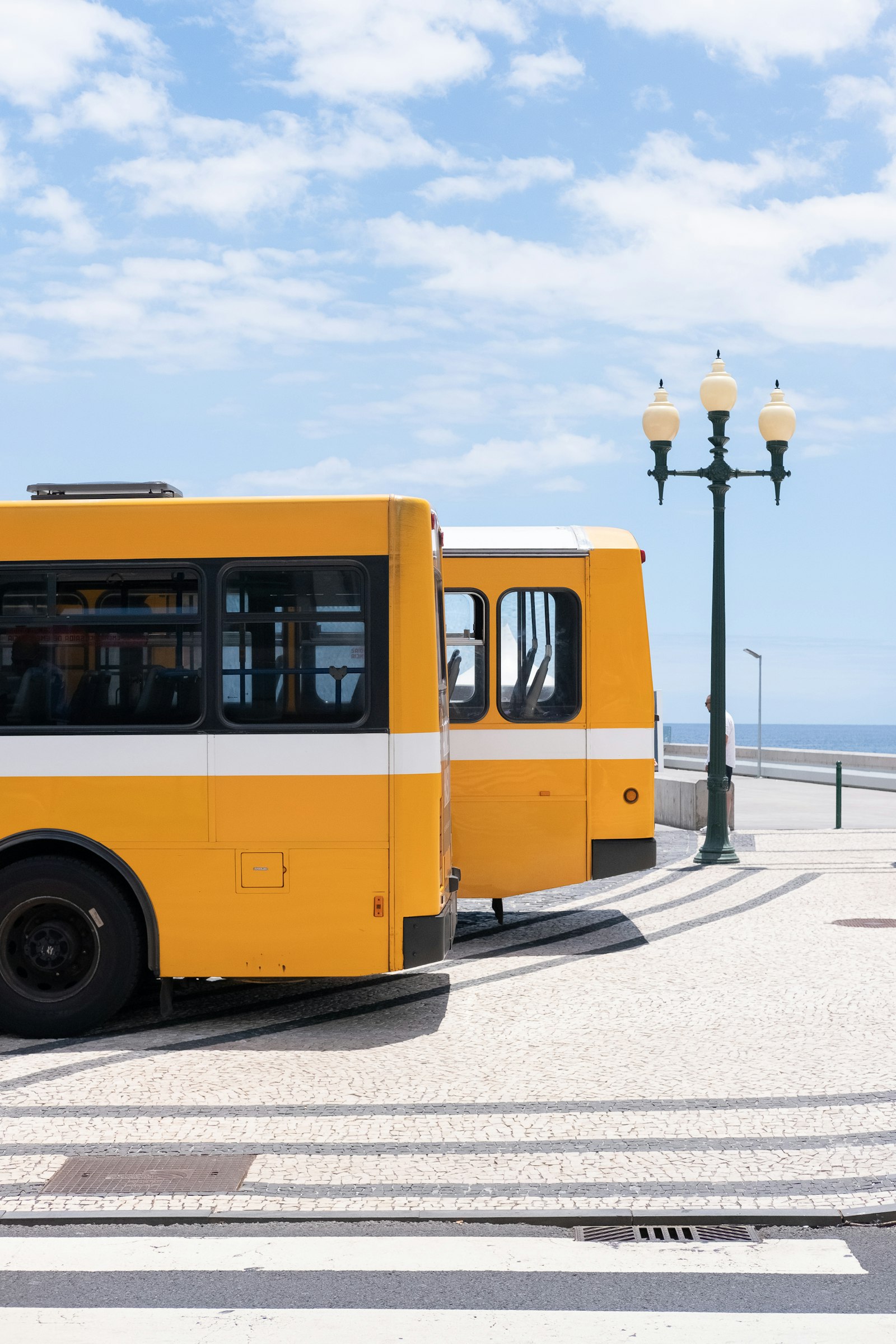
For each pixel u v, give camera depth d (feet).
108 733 26.53
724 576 51.85
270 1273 15.03
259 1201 16.98
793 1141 19.20
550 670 36.14
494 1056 24.17
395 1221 16.51
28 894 26.35
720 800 50.96
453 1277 14.93
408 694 26.48
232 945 26.40
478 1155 18.66
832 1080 22.34
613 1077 22.62
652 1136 19.48
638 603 36.17
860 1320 13.84
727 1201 16.90
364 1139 19.38
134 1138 19.51
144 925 27.02
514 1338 13.42
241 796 26.43
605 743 35.94
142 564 26.84
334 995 30.07
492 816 35.99
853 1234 16.17
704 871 49.03
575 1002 28.66
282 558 26.71
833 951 33.86
